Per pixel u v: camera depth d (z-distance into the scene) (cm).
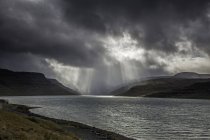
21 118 4712
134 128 8662
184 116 13525
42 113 13912
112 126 9144
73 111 16012
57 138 3647
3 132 2928
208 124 9956
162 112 16225
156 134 7394
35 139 3105
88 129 7162
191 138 6788
